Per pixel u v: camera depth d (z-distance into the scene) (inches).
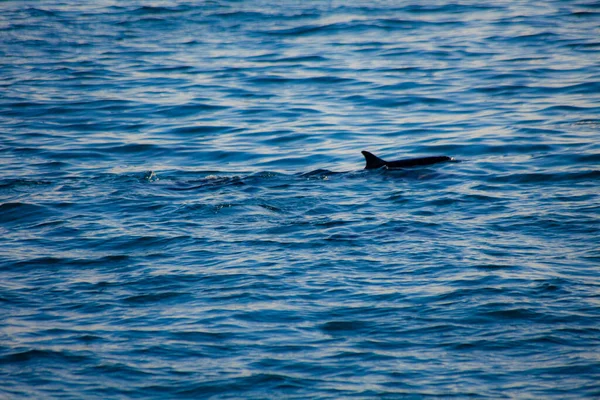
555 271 1502.2
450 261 1567.4
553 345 1220.5
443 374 1149.1
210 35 4566.9
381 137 2694.4
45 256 1660.9
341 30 4566.9
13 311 1379.2
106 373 1162.0
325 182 2182.6
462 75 3476.9
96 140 2760.8
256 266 1567.4
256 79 3575.3
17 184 2219.5
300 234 1754.4
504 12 4842.5
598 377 1125.7
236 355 1212.5
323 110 3065.9
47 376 1154.0
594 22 4394.7
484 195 2017.7
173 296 1435.8
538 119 2778.1
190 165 2465.6
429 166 2308.1
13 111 3132.4
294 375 1153.4
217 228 1814.7
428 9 5054.1
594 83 3191.4
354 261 1581.0
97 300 1424.7
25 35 4650.6
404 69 3644.2
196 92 3383.4
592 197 1963.6
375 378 1140.5
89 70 3811.5
